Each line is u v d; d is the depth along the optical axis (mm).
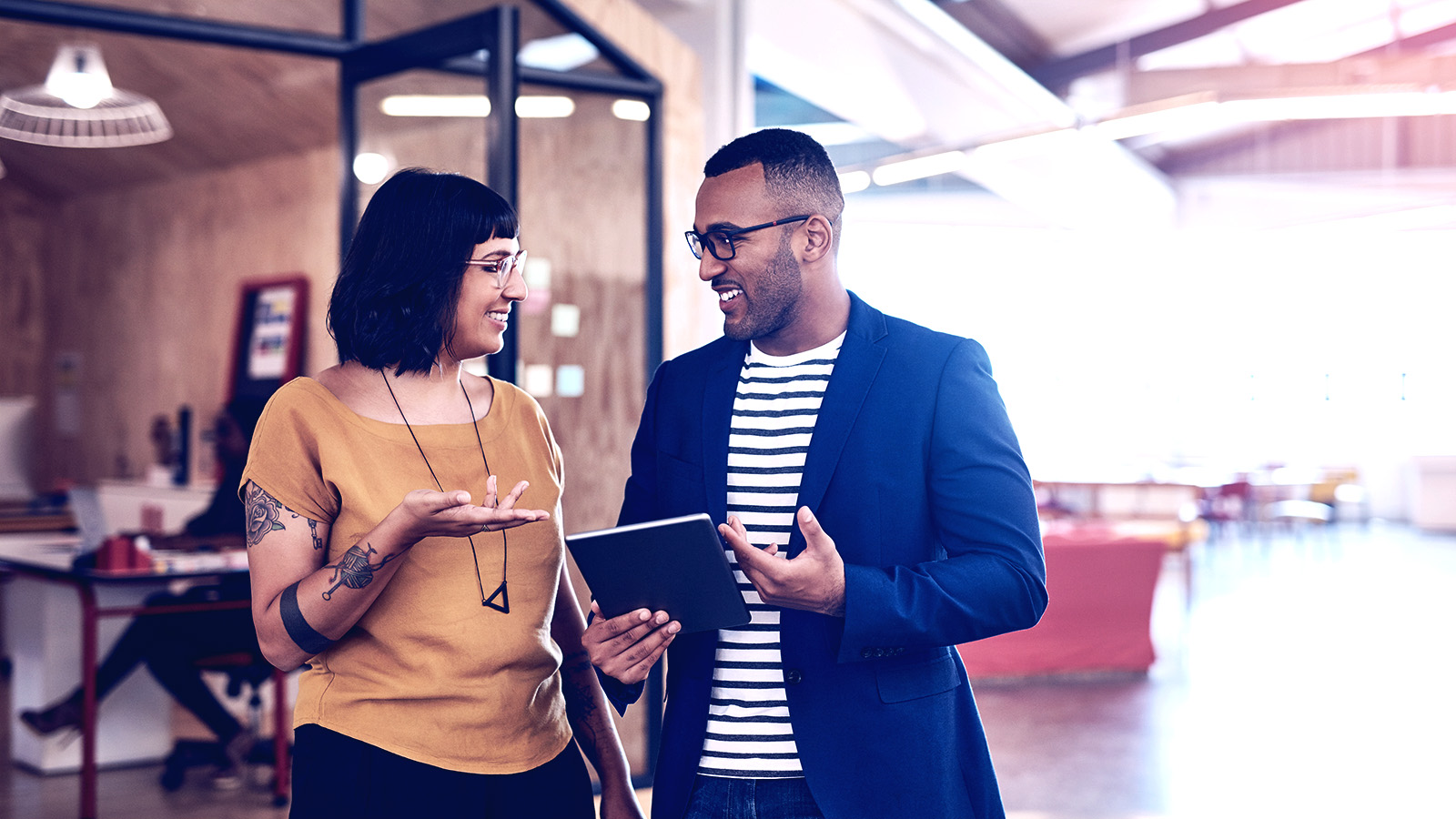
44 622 4531
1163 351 15328
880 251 14406
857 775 1449
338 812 1334
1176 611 8406
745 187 1507
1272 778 4320
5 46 5719
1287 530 14336
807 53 6438
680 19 5293
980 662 6055
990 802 1543
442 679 1371
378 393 1438
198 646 4285
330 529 1395
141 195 7594
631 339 4270
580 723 1690
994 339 14969
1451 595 9117
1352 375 15156
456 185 1453
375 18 4051
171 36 3781
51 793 4234
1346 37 11023
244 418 5203
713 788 1521
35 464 8430
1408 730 5012
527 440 1542
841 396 1542
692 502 1602
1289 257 15211
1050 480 8789
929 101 7672
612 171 4227
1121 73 6793
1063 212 12344
